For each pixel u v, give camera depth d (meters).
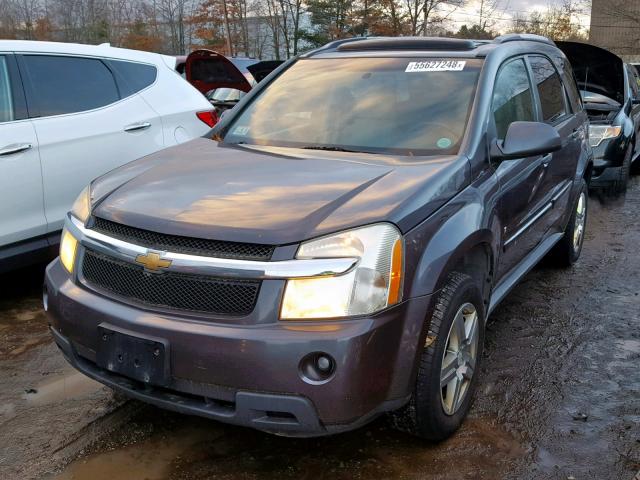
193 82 6.96
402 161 3.26
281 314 2.49
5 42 4.67
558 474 2.89
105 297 2.80
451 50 4.11
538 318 4.63
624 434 3.21
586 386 3.68
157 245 2.68
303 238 2.53
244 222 2.62
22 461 2.94
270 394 2.49
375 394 2.57
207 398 2.59
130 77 5.44
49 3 44.72
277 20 49.38
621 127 8.78
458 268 3.15
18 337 4.25
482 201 3.24
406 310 2.64
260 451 3.03
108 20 46.28
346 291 2.50
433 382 2.81
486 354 4.05
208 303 2.57
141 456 2.99
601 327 4.49
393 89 3.88
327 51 4.53
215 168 3.27
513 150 3.43
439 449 3.05
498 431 3.21
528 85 4.42
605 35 53.03
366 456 2.99
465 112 3.57
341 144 3.61
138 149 5.25
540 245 4.73
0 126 4.46
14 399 3.48
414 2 45.44
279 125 3.92
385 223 2.61
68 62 5.02
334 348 2.44
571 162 5.08
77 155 4.84
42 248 4.70
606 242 6.71
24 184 4.54
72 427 3.21
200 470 2.89
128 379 2.77
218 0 47.12
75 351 2.93
